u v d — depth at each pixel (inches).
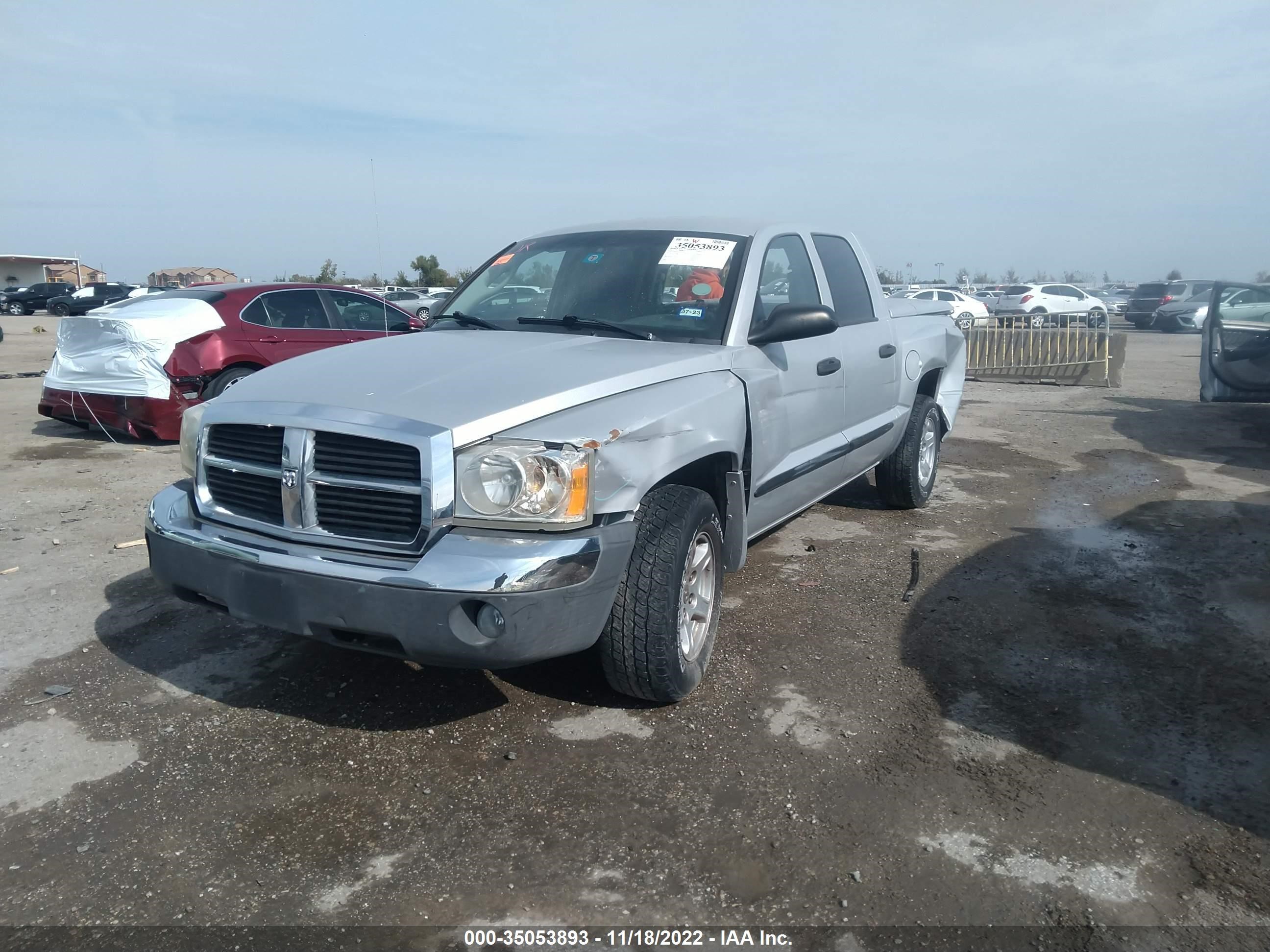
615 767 123.5
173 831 110.4
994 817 112.8
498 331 166.1
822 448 187.3
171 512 133.6
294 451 118.9
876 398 214.7
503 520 113.2
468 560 109.7
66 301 1689.2
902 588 191.6
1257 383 380.5
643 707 139.6
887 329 222.8
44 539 223.9
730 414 145.6
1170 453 346.9
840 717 136.8
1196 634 167.9
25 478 289.6
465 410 116.7
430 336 159.0
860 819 112.3
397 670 152.0
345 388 125.9
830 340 188.4
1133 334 1197.1
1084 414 455.2
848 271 215.2
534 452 114.3
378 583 110.3
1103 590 190.5
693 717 136.6
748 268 167.3
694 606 142.6
